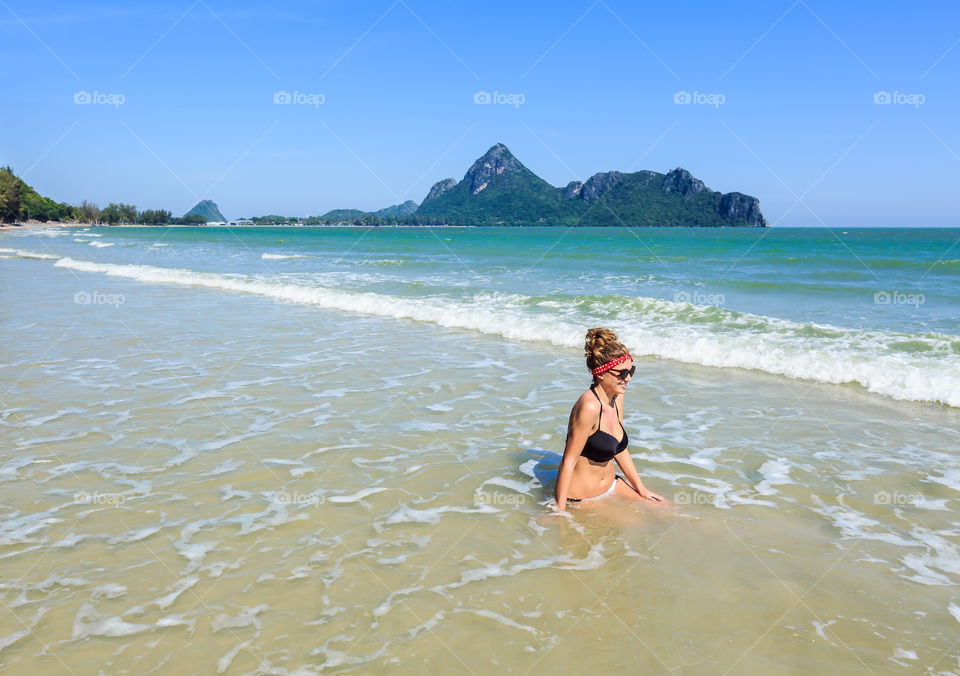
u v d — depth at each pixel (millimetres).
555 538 4012
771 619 3143
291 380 7938
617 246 47188
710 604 3275
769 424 6359
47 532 4000
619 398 4594
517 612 3213
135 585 3402
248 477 4926
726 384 7934
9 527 4062
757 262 28578
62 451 5438
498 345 10234
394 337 10922
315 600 3293
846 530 4121
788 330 10711
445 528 4133
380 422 6301
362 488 4750
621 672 2748
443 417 6488
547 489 4770
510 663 2811
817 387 7766
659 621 3133
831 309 13680
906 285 18203
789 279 20219
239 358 9203
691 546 3906
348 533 4047
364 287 17922
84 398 7070
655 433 6105
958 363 8172
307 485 4793
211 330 11516
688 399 7281
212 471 5035
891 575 3566
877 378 7730
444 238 76125
